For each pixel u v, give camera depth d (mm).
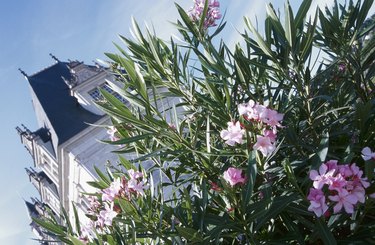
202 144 3691
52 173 28500
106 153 19953
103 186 3684
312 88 3342
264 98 3367
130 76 2986
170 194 3680
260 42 2996
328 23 3564
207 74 3607
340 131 3076
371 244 2658
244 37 3262
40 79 26859
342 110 3639
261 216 2490
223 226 2555
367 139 2988
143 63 3611
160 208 3131
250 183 2434
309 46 2879
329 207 2332
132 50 3523
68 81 22844
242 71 3047
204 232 2787
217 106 3023
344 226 2795
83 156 19859
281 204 2486
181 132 3146
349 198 2053
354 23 3469
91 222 3434
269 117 2412
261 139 2379
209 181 3320
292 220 3021
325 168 2135
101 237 3135
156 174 7273
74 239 2857
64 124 21844
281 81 3125
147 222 2906
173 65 3453
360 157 3037
